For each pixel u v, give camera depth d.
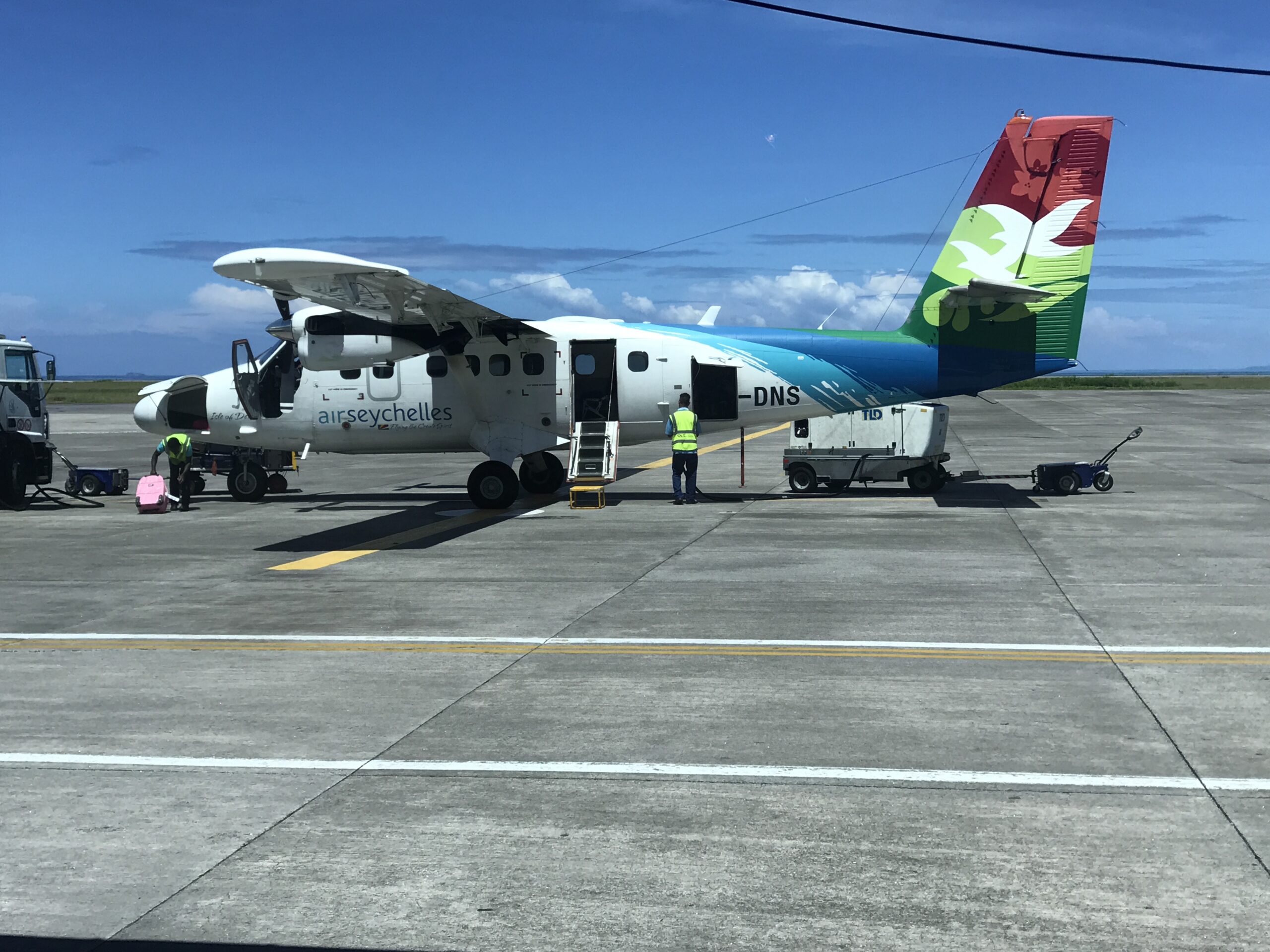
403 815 5.46
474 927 4.30
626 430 19.95
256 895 4.60
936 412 20.64
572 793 5.73
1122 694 7.43
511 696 7.61
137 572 13.16
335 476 27.61
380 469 29.83
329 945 4.18
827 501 19.95
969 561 13.03
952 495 20.64
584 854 4.97
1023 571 12.33
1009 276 19.39
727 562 13.20
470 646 9.15
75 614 10.69
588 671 8.24
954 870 4.75
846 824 5.27
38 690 7.91
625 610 10.49
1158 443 33.81
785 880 4.68
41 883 4.75
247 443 20.72
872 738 6.58
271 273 14.09
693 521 17.23
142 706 7.47
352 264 14.02
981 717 6.96
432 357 19.86
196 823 5.38
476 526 17.12
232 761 6.30
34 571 13.29
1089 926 4.25
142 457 34.56
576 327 19.89
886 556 13.47
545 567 13.08
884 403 19.86
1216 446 32.47
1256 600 10.61
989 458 29.03
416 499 21.75
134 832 5.28
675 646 9.03
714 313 20.84
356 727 6.93
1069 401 69.75
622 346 19.48
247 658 8.80
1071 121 18.97
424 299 16.88
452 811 5.50
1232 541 14.38
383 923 4.34
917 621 9.86
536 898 4.55
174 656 8.89
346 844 5.11
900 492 21.39
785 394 19.61
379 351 18.86
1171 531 15.38
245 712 7.31
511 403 19.69
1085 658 8.43
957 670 8.12
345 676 8.20
